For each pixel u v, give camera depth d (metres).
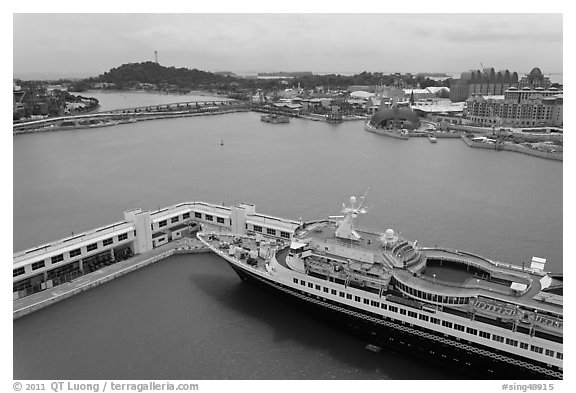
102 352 82.06
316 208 165.50
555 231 141.38
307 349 84.19
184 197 182.62
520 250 127.88
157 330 89.06
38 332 88.62
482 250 127.88
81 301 100.31
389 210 162.38
